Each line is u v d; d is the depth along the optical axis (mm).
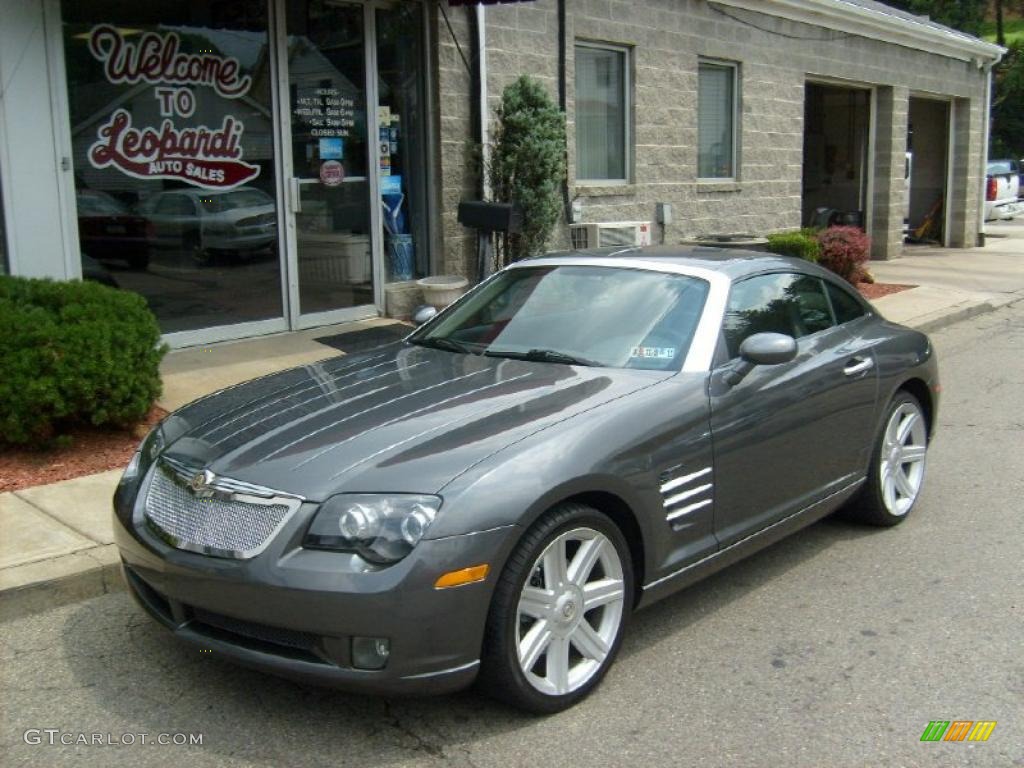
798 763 3477
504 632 3531
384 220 10414
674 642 4387
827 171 19797
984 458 7168
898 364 5672
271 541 3475
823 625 4551
